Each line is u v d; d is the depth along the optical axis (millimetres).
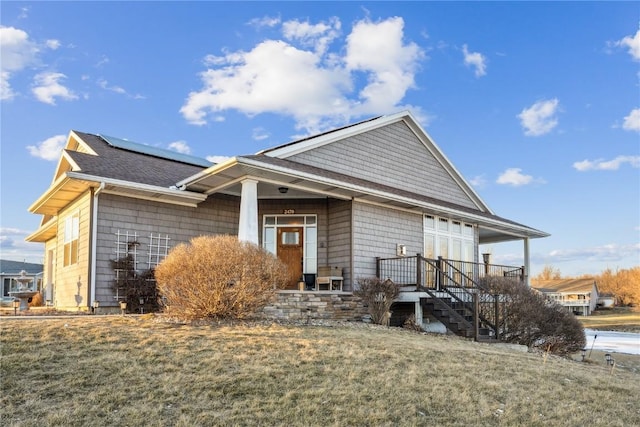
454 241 18547
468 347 10672
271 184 13555
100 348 7461
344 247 14789
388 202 15320
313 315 12477
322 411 5863
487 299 14375
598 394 7672
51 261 19703
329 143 15539
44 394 5816
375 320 13359
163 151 19094
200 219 14398
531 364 9383
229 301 10203
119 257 12719
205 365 7023
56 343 7555
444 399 6570
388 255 15594
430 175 19266
